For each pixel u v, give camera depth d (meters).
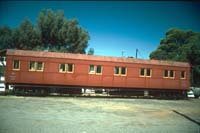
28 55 22.28
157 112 16.72
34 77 22.38
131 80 25.09
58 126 10.67
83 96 24.80
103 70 24.19
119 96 26.19
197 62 44.06
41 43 47.19
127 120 13.08
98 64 24.05
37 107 15.97
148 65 25.78
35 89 22.80
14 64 21.98
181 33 49.25
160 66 26.27
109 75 24.36
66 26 46.81
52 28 46.69
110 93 25.03
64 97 23.34
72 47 47.31
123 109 17.25
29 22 47.00
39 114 13.46
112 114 14.82
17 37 46.41
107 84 24.31
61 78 23.06
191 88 33.91
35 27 47.59
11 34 48.16
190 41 46.56
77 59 23.48
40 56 22.55
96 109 16.53
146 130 10.76
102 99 23.42
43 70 22.62
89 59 23.81
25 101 18.78
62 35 45.97
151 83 25.88
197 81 44.19
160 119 14.00
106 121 12.43
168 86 26.59
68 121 11.92
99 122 12.06
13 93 22.30
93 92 26.00
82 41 47.53
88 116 13.66
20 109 14.82
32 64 22.41
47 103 18.25
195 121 13.80
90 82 23.81
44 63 22.64
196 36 47.50
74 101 20.48
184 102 24.95
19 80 22.02
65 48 46.16
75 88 23.97
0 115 12.66
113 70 24.50
